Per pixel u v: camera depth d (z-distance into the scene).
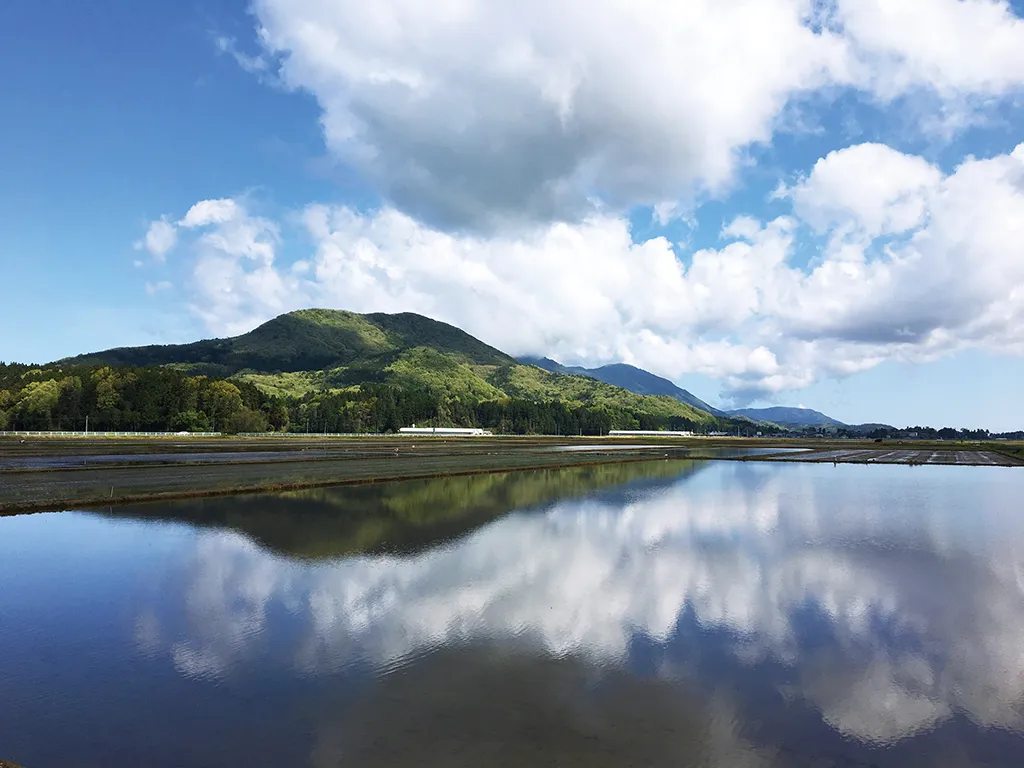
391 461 67.69
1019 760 9.79
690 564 22.31
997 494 47.09
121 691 11.72
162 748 9.76
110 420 137.12
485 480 51.50
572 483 50.66
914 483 56.22
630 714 11.04
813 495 45.31
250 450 84.75
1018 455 115.75
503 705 11.30
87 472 48.47
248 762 9.37
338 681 12.23
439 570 20.69
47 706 11.12
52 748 9.75
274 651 13.73
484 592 18.30
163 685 12.01
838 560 23.34
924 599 18.47
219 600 17.33
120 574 19.86
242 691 11.77
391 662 13.20
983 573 21.62
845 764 9.56
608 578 20.17
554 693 11.83
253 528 27.58
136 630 14.98
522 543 25.34
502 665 13.11
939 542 27.22
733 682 12.48
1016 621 16.55
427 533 27.03
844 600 18.27
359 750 9.71
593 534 27.66
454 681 12.29
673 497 42.34
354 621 15.72
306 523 28.92
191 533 26.38
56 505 32.56
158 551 23.05
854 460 93.25
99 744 9.87
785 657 13.88
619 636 14.96
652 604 17.53
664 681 12.47
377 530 27.55
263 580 19.28
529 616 16.25
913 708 11.50
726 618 16.48
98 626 15.23
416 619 15.92
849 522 32.47
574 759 9.53
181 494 37.00
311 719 10.70
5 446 80.19
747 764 9.50
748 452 120.25
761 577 20.67
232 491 39.03
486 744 9.94
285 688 11.91
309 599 17.44
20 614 16.06
